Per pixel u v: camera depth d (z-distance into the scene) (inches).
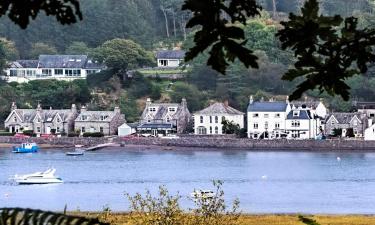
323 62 1055.6
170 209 4052.7
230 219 4306.1
